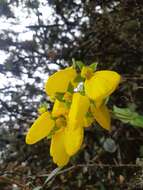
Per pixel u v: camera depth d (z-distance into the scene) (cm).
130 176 21
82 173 22
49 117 10
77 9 26
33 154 25
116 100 23
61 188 22
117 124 22
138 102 23
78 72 10
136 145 22
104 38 24
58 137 10
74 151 10
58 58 26
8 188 23
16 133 26
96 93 9
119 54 24
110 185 21
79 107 9
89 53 25
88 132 23
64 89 10
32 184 19
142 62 24
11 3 26
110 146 21
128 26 23
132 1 23
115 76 9
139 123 11
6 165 24
